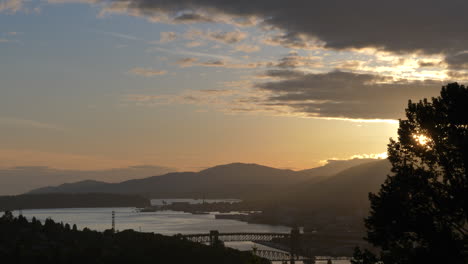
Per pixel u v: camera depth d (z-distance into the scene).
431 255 48.19
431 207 52.06
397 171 54.69
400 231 51.81
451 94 52.84
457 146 50.28
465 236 49.50
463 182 50.06
